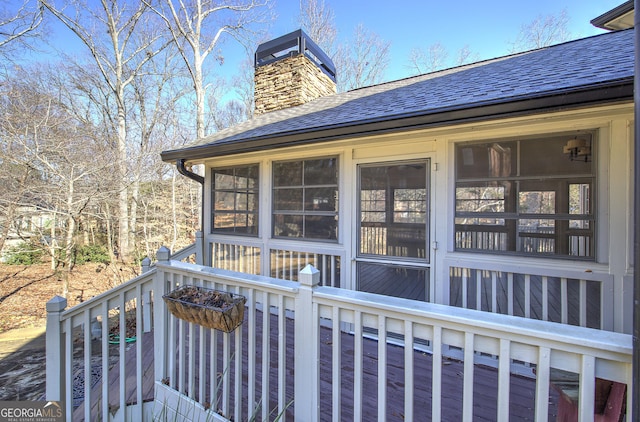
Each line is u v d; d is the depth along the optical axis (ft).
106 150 28.76
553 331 3.16
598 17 14.48
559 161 7.34
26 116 23.90
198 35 35.40
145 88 42.70
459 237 8.54
